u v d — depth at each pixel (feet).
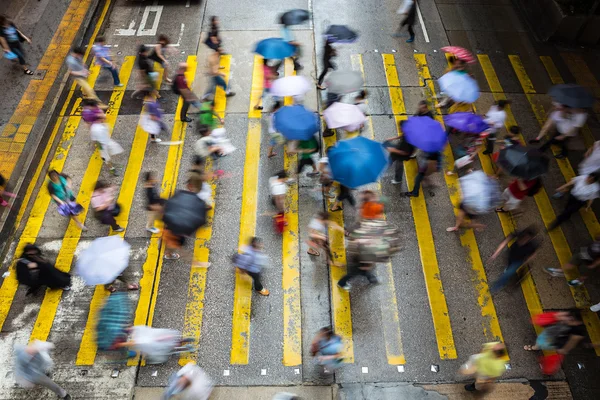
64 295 29.22
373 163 28.50
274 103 40.04
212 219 32.78
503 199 32.01
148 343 24.43
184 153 36.73
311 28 46.96
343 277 28.55
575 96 32.14
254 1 50.03
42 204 33.63
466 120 32.35
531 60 44.39
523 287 29.78
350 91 34.14
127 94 40.98
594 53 45.27
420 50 45.01
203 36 46.16
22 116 38.45
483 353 23.18
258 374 26.32
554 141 35.50
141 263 30.66
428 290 29.63
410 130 30.25
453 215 33.32
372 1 50.01
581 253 28.99
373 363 26.76
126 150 36.83
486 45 45.68
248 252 26.11
